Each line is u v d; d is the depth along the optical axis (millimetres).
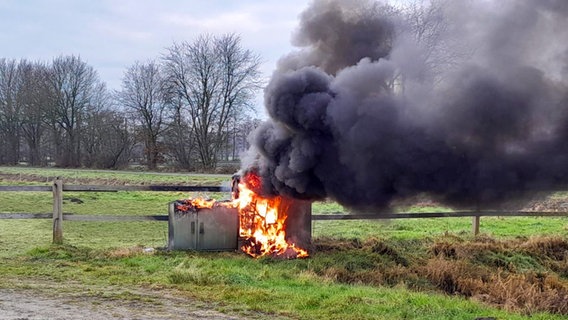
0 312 6012
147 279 7961
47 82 61812
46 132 64938
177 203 10430
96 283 7699
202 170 49000
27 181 36375
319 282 8312
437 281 9711
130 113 56375
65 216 10969
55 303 6500
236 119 52719
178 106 53344
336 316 6191
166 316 6016
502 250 11938
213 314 6168
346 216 12062
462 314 6578
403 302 6949
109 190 11242
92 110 62094
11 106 64438
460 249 11664
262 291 7211
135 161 60375
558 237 12891
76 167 59719
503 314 6980
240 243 10531
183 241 10320
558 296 8828
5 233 12656
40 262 9227
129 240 12117
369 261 10414
